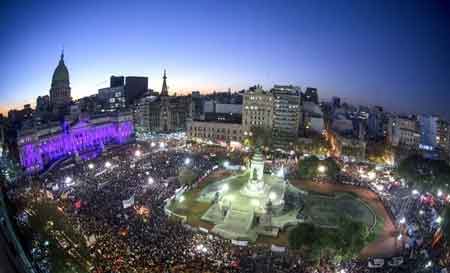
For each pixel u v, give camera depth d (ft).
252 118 590.96
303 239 193.16
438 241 212.43
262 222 259.60
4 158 375.04
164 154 484.74
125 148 564.71
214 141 611.47
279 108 578.25
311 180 382.42
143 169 380.37
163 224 232.73
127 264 166.71
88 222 217.97
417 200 299.17
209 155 490.08
